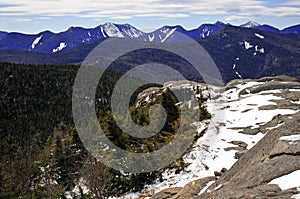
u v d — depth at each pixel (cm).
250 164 788
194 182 938
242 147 1371
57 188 1275
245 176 679
